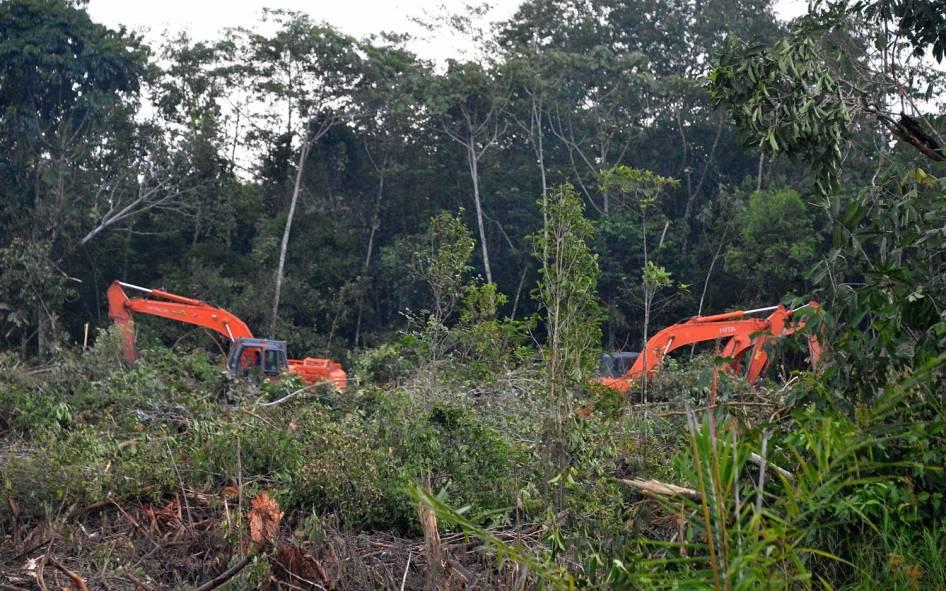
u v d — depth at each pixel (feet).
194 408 33.58
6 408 36.29
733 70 22.17
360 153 132.87
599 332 21.76
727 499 11.12
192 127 118.73
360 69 121.90
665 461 23.16
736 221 104.88
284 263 124.57
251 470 27.89
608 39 137.59
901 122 22.13
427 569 20.26
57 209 105.19
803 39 21.95
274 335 110.32
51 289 90.33
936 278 18.57
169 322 97.25
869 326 18.97
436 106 117.08
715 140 124.36
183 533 23.41
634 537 16.83
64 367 40.63
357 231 130.41
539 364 26.55
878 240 20.81
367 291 124.16
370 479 24.52
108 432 30.32
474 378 31.76
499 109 121.19
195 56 120.57
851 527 16.62
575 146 121.29
